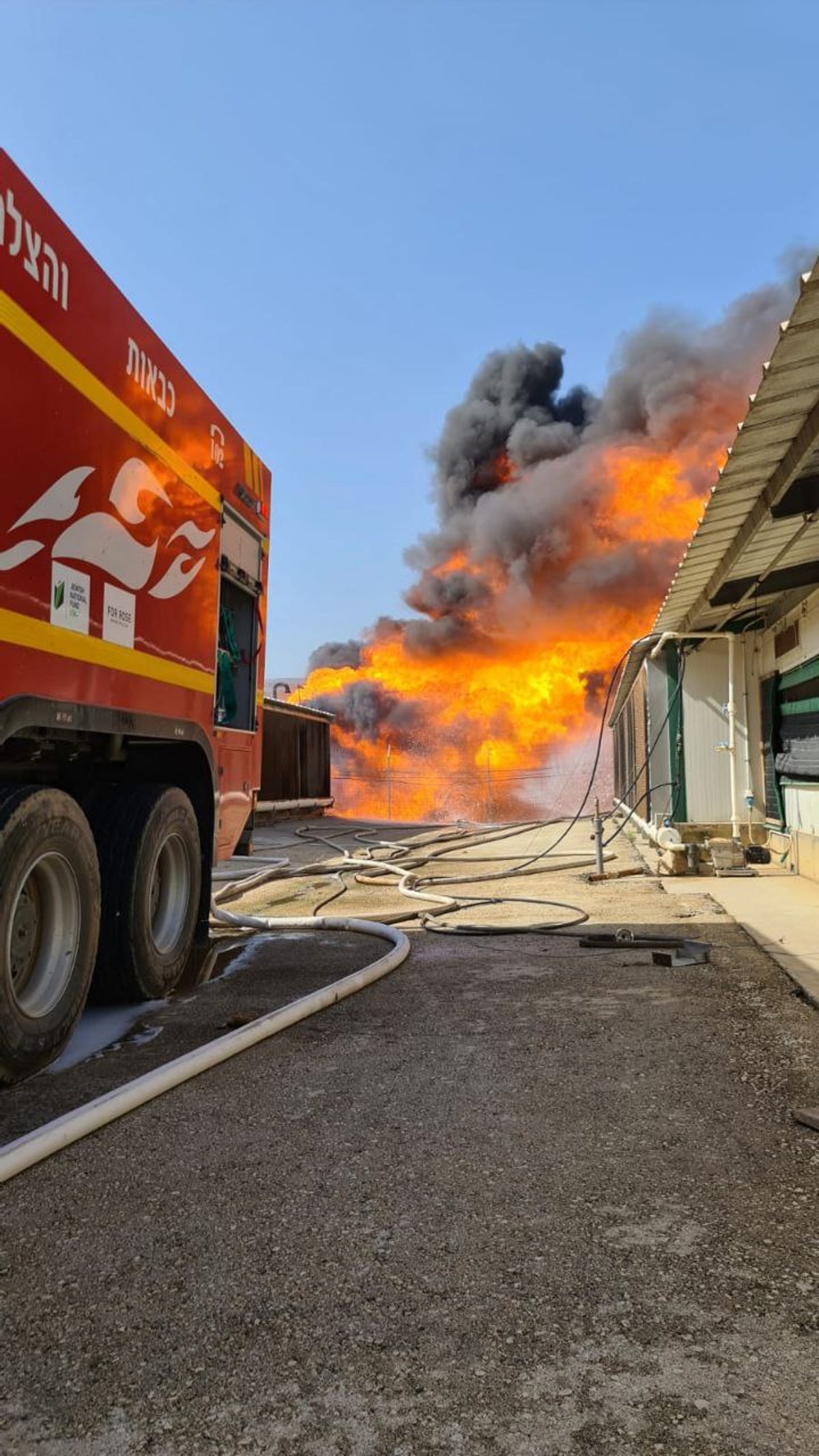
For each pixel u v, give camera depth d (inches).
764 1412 62.3
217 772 223.0
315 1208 93.9
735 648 428.8
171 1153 108.0
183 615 195.2
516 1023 163.2
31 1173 103.0
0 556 126.5
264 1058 144.3
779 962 207.9
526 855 504.7
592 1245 85.7
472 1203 94.3
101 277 156.3
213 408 214.1
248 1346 70.7
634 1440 59.8
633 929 257.8
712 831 425.4
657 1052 144.6
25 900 144.6
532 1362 68.1
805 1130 113.1
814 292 134.1
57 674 142.3
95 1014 180.4
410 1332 72.2
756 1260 82.7
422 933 265.3
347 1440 60.4
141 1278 81.0
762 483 231.3
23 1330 73.6
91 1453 59.7
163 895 201.3
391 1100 125.2
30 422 133.6
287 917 291.0
